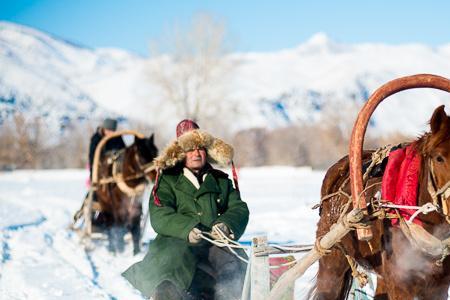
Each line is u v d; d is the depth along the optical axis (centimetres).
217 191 590
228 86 5378
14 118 6144
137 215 1109
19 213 1767
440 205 444
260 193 2394
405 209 465
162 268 554
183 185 588
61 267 971
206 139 592
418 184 467
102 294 793
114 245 1115
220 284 570
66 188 2983
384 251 489
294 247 529
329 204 570
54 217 1691
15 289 834
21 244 1190
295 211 1673
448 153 439
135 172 1115
